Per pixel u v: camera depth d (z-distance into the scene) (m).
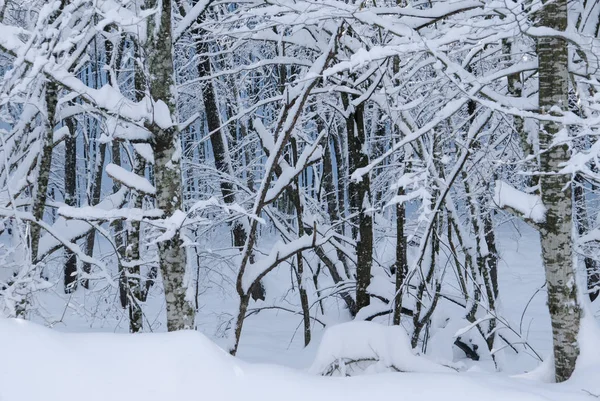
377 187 12.80
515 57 6.44
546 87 4.79
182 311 5.51
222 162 12.84
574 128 5.64
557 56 4.76
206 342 3.35
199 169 13.90
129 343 3.25
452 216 8.88
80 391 2.92
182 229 5.49
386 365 4.37
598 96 4.28
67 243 6.75
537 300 15.35
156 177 5.48
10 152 7.32
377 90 8.70
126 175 5.54
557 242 4.69
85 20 5.64
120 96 5.03
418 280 9.06
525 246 21.31
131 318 7.75
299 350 9.64
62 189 21.27
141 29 5.44
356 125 9.30
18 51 4.64
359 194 9.49
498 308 10.15
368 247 9.56
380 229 12.21
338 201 14.90
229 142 16.94
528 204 4.79
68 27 6.03
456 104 5.32
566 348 4.60
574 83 5.24
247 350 9.58
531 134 5.86
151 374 3.08
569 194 4.72
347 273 11.48
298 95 6.66
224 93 14.96
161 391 3.00
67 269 14.59
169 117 5.32
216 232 14.41
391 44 5.39
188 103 17.12
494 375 4.13
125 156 20.64
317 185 16.06
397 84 8.19
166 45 5.45
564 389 4.06
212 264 13.12
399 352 4.41
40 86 6.44
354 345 4.42
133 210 5.21
